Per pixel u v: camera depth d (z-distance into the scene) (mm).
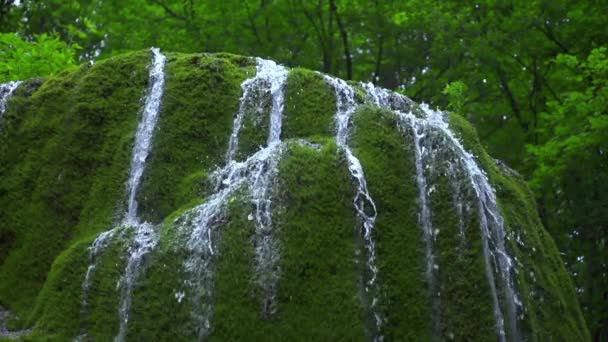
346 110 5000
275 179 4094
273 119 4934
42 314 4090
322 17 10938
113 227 4516
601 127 8938
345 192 4117
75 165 4848
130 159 4777
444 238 4094
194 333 3799
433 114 5430
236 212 4008
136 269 3977
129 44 11273
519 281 4387
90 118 4953
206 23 10859
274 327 3771
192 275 3910
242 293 3822
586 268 11195
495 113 11992
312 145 4461
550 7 10359
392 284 4004
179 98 4949
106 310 3953
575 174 10477
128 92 5066
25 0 11625
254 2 10781
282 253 3891
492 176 5027
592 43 10711
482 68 11320
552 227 11062
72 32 10828
